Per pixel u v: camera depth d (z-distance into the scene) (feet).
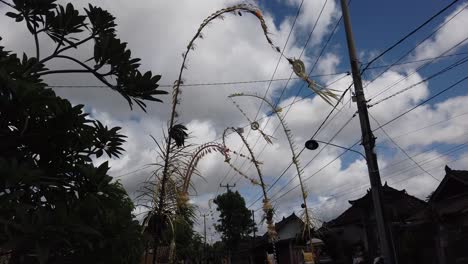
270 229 55.36
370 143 41.22
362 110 42.42
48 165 12.09
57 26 13.91
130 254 11.93
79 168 11.82
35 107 11.30
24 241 9.33
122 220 11.77
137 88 13.28
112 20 14.32
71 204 11.53
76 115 11.94
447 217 59.31
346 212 101.91
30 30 13.82
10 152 11.21
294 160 53.21
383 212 39.40
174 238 24.48
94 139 13.20
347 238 95.81
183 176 23.56
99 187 12.02
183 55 24.89
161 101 13.66
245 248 164.86
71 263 10.90
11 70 11.93
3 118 11.16
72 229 9.89
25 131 11.48
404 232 71.20
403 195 86.89
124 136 13.53
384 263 38.47
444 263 60.75
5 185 9.85
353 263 86.33
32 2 13.55
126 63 13.17
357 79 43.32
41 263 9.14
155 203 23.21
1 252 10.20
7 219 9.58
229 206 167.84
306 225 52.37
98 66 13.24
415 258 65.51
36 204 11.10
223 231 167.73
